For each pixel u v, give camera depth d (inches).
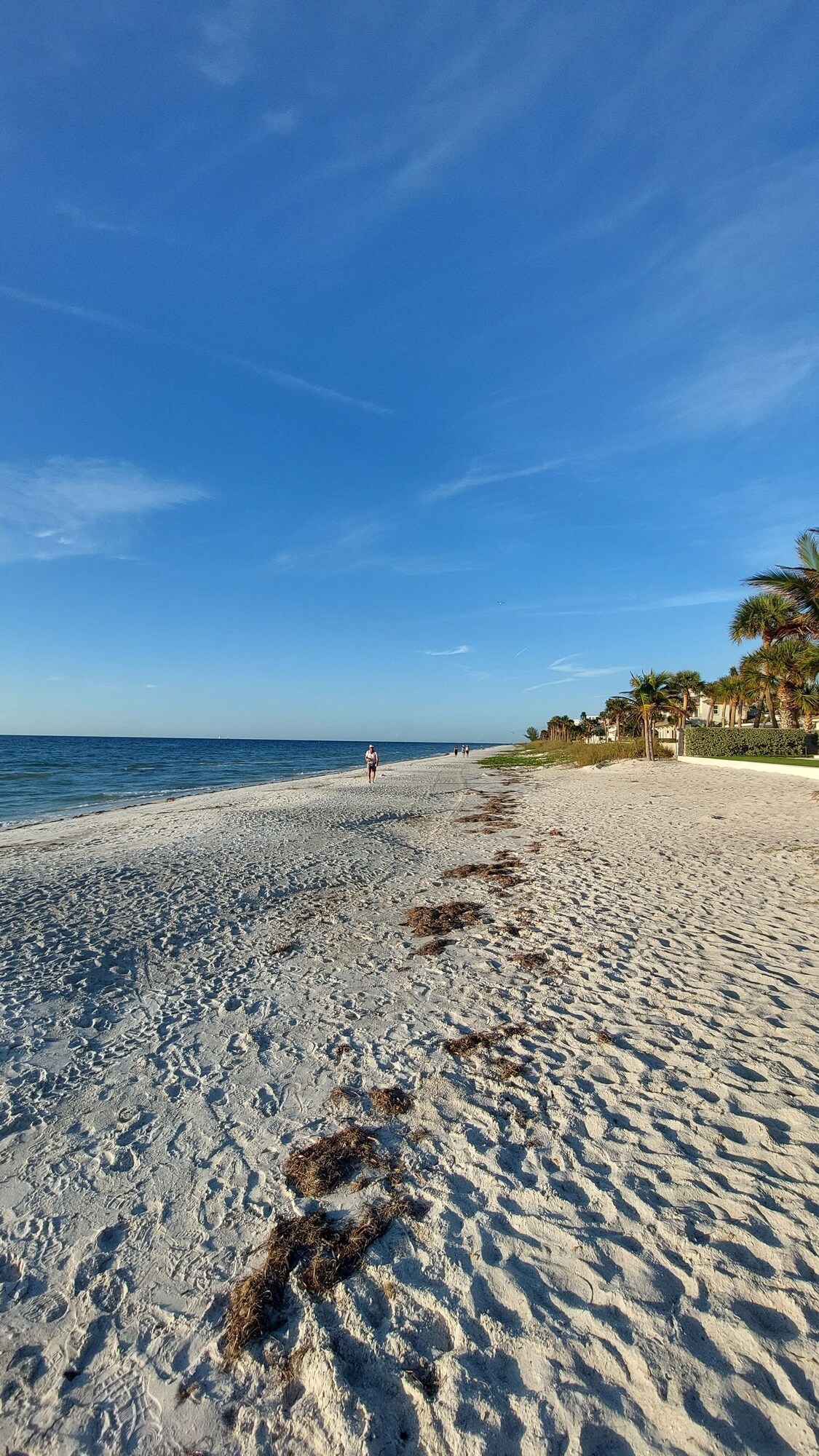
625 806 668.1
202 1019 215.3
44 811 957.2
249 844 539.5
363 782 1305.4
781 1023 184.7
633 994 211.3
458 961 253.0
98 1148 148.3
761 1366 88.7
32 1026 213.2
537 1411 84.5
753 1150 132.8
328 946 282.2
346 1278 107.5
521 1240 113.7
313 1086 169.9
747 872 352.5
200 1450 83.4
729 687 1600.6
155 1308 105.3
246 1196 129.7
